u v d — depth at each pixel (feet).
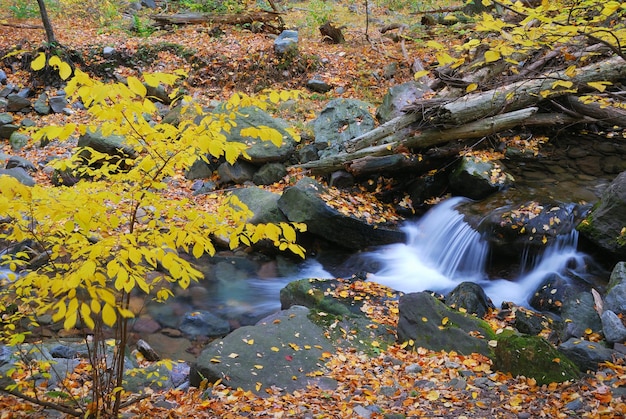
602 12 13.91
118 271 9.57
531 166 31.42
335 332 20.36
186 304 24.68
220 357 17.94
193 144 11.34
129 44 46.16
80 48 45.62
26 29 48.67
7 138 39.32
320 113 36.94
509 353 17.10
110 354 18.44
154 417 14.70
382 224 30.35
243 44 46.03
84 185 12.09
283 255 29.60
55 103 41.60
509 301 24.27
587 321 19.80
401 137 32.40
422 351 19.13
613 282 20.84
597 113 32.40
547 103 33.73
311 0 61.00
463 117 31.12
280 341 19.17
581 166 31.14
